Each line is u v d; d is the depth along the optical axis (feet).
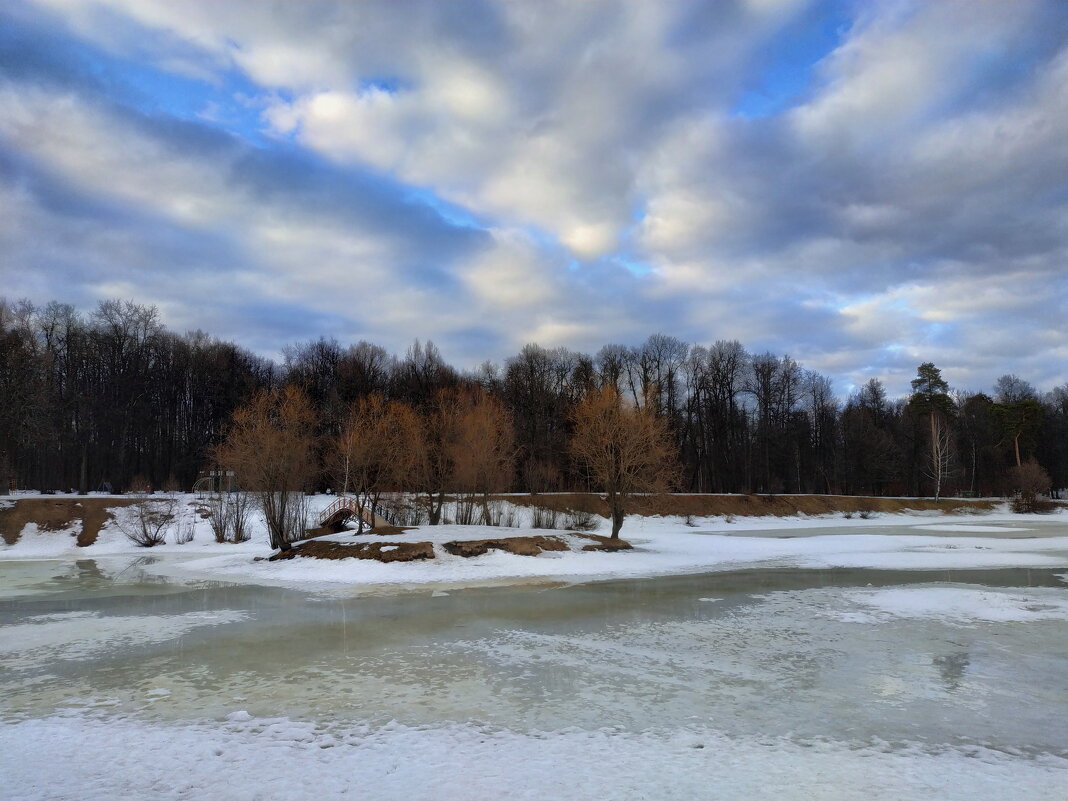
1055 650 42.68
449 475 129.08
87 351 209.46
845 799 20.90
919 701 32.04
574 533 111.14
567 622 53.78
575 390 246.68
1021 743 26.35
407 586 76.95
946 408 282.15
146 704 32.35
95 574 93.97
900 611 57.06
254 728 28.53
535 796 21.13
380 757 24.88
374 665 39.86
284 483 105.70
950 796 21.18
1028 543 127.13
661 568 90.84
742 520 197.36
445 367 246.06
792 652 42.57
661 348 259.39
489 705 31.65
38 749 26.12
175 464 216.54
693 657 41.45
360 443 111.24
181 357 231.09
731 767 23.66
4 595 74.02
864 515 217.36
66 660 41.88
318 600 67.21
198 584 81.30
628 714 30.14
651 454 119.44
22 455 182.50
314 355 250.78
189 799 21.22
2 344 164.96
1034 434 287.48
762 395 260.01
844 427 273.95
